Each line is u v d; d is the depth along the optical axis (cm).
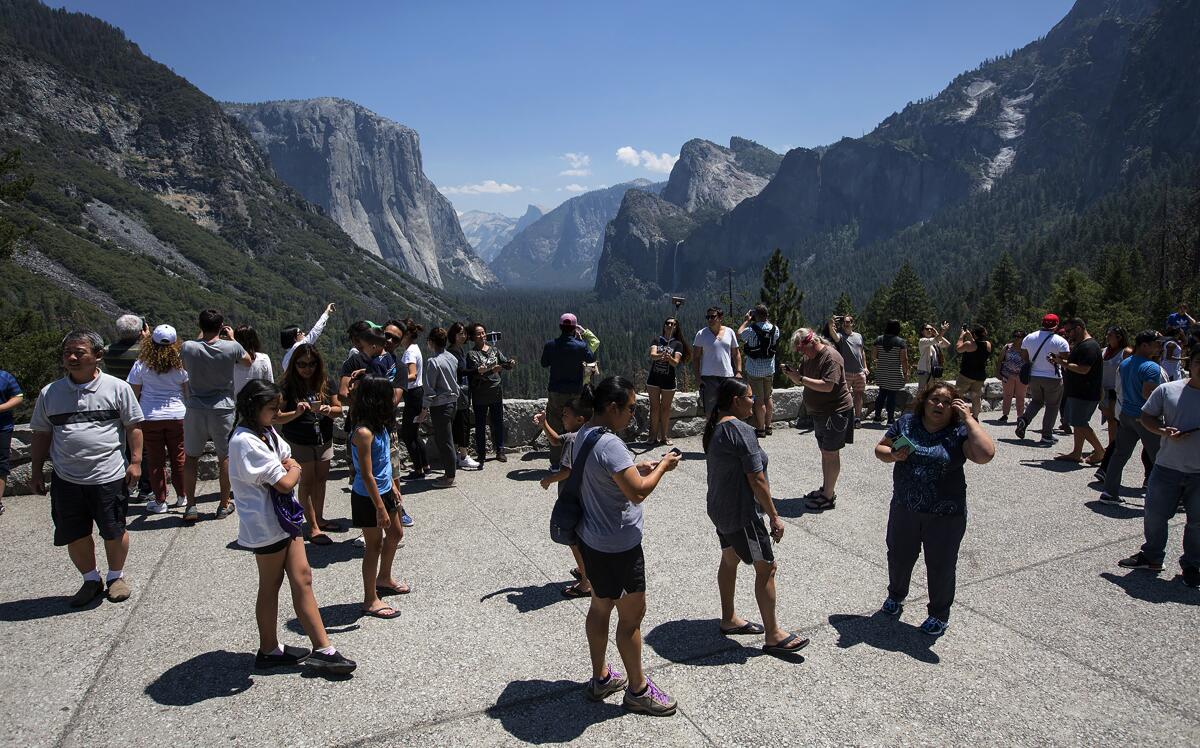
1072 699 359
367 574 438
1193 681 377
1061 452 895
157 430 623
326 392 584
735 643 411
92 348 444
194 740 317
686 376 1823
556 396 740
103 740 317
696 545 568
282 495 366
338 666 366
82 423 443
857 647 409
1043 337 923
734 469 384
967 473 791
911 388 1148
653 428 915
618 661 389
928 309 10219
